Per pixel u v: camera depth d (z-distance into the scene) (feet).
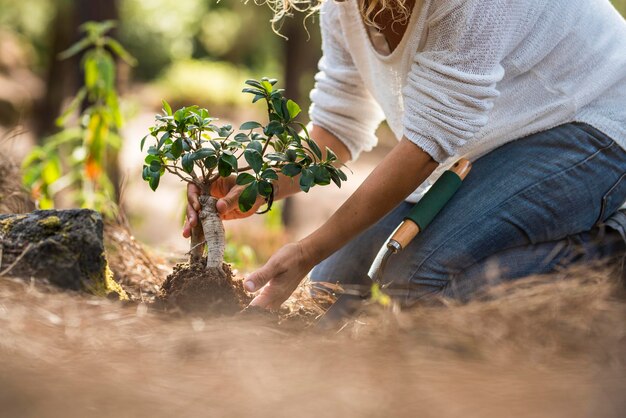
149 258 8.05
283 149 6.21
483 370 4.57
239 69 61.82
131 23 57.72
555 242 6.94
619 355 4.85
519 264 6.76
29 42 47.70
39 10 44.68
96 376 4.16
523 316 5.19
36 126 39.50
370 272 6.69
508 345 4.95
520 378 4.46
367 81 7.45
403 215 7.90
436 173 7.49
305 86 42.50
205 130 6.10
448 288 6.66
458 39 6.28
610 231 7.08
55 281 5.74
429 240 6.76
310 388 4.14
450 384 4.28
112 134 11.73
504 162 6.95
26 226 5.95
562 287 5.55
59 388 4.00
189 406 3.93
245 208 5.93
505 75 6.78
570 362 4.79
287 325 5.54
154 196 26.17
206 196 6.20
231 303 5.93
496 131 6.93
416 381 4.28
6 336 4.41
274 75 58.44
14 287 5.23
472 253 6.68
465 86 6.27
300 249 6.25
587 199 6.82
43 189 10.32
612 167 6.93
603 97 7.03
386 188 6.34
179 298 5.87
